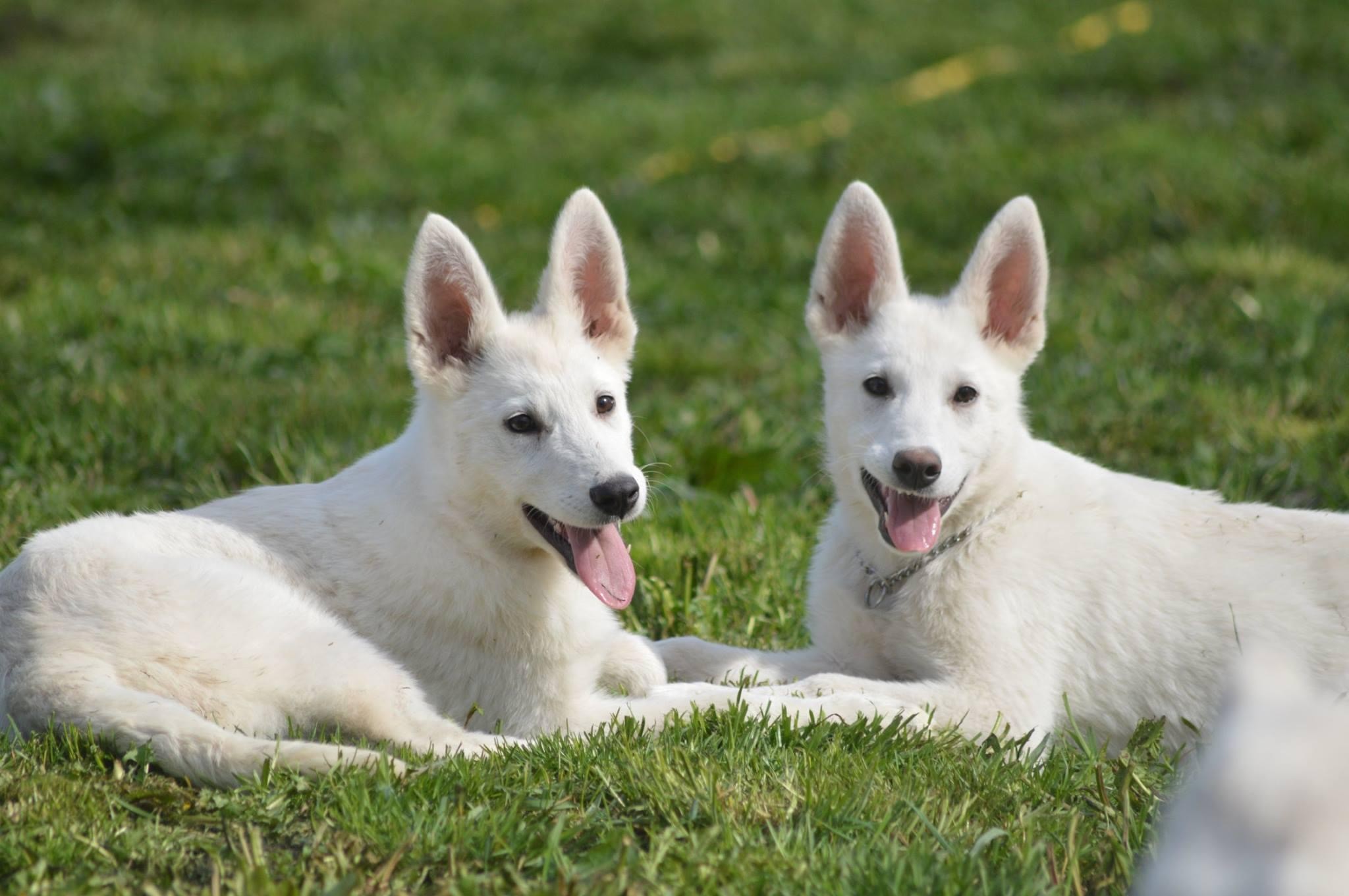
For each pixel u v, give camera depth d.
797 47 23.16
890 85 20.77
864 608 6.55
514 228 15.58
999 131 17.27
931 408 6.29
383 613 5.86
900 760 5.11
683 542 7.75
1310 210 14.04
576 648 5.97
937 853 4.30
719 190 16.52
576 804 4.61
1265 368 10.27
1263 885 2.71
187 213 15.34
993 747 5.38
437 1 25.59
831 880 4.08
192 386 9.91
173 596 5.07
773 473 8.91
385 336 11.52
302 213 15.59
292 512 6.02
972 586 6.20
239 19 24.20
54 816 4.32
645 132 18.66
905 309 6.70
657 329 12.53
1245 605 6.14
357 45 21.27
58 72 19.27
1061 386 10.07
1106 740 5.93
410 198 16.22
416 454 6.07
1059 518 6.43
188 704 4.91
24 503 7.75
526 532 5.90
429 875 4.17
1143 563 6.30
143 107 17.33
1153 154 15.60
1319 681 5.94
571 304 6.45
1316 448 8.62
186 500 8.17
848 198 6.82
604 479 5.68
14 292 12.17
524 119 19.11
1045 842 4.34
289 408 9.61
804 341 12.02
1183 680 6.12
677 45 23.25
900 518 6.21
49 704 4.75
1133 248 13.83
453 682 5.88
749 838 4.29
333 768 4.58
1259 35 19.80
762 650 6.75
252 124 17.34
